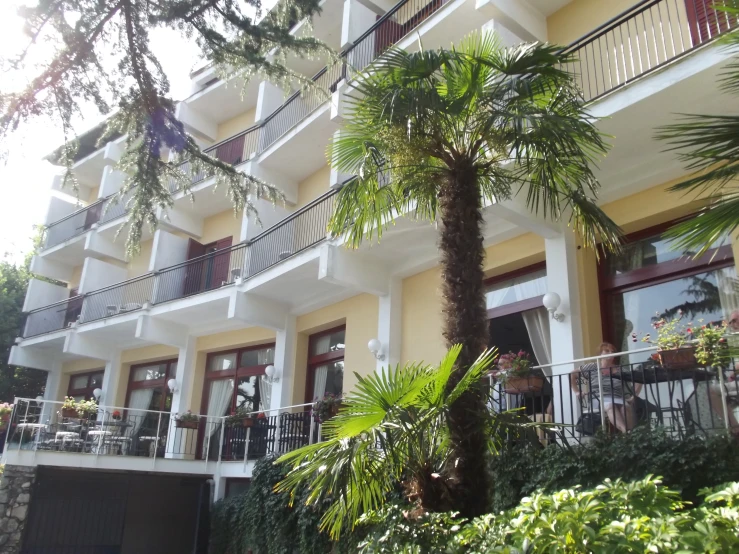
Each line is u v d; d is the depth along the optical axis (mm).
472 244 4973
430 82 5242
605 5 8570
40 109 6684
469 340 4707
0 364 21578
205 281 15367
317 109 11898
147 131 7422
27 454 10008
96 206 19078
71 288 20750
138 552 11273
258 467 9797
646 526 2574
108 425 12109
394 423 4074
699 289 6988
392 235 9211
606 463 5418
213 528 10789
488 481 4492
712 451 4840
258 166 13711
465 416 4520
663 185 7285
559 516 2730
